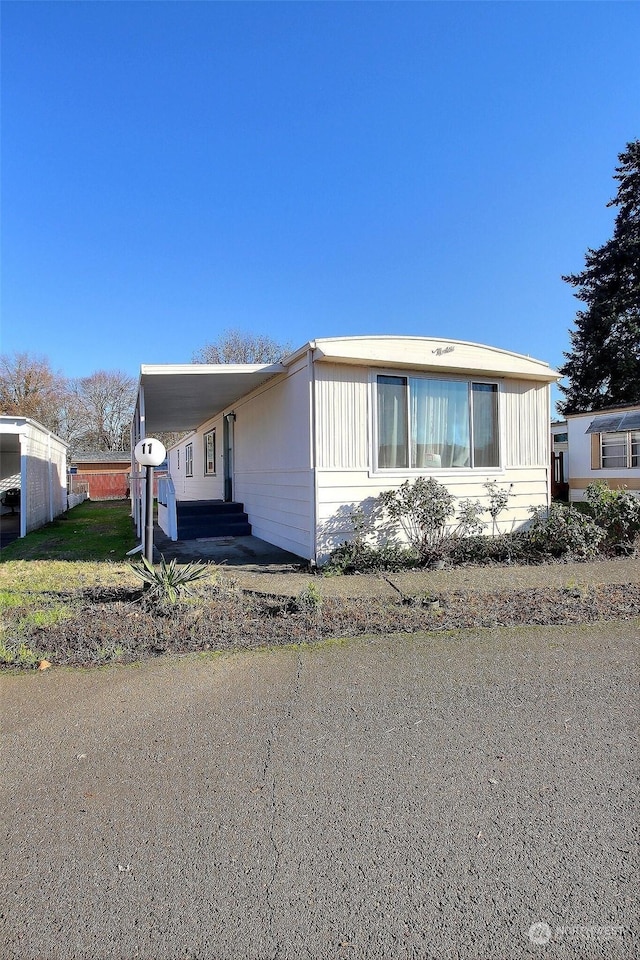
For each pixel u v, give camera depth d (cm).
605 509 895
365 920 177
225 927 175
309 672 394
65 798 248
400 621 504
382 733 304
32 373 3978
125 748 293
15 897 190
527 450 957
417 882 193
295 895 188
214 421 1486
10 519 1936
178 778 263
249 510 1165
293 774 265
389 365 831
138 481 1195
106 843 218
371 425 830
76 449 4450
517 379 947
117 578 737
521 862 202
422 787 251
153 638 459
